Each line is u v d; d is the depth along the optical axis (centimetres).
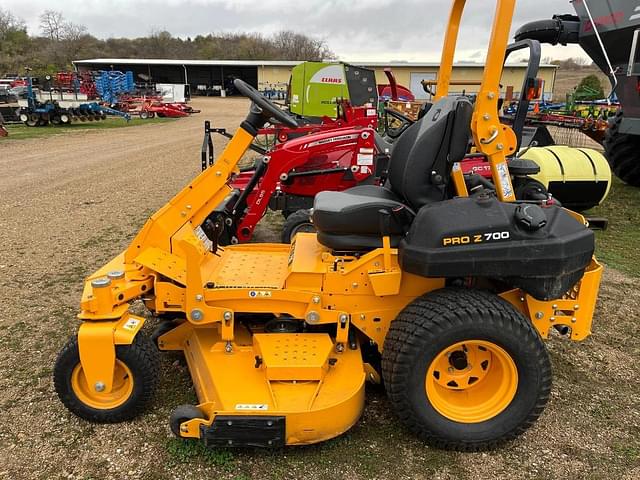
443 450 284
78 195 916
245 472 266
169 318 343
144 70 6041
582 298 295
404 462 275
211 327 327
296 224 558
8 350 381
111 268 328
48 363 364
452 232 262
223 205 473
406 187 301
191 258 290
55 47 7431
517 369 272
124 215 771
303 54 8300
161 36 8962
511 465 274
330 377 288
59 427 299
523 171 354
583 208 740
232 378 285
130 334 282
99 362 281
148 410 311
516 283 272
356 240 301
